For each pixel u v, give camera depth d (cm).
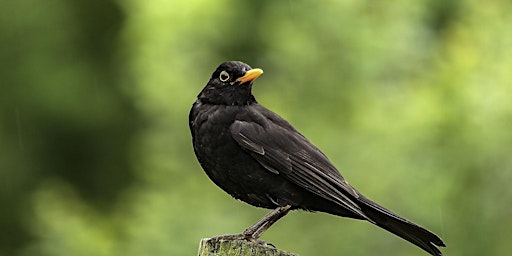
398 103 1312
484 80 1254
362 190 1270
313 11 1391
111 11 2066
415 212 1251
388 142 1278
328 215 1305
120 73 2028
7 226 2092
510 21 1304
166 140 1464
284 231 1312
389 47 1353
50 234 1561
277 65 1405
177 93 1457
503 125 1236
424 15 1376
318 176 965
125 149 2075
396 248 1271
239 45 1454
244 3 1453
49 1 2064
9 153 2072
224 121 980
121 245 1528
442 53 1334
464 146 1241
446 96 1263
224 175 985
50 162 2097
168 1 1481
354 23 1370
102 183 2109
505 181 1231
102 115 2045
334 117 1359
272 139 974
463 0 1373
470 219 1243
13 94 2053
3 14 2052
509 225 1233
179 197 1421
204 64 1464
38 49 2048
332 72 1370
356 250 1279
